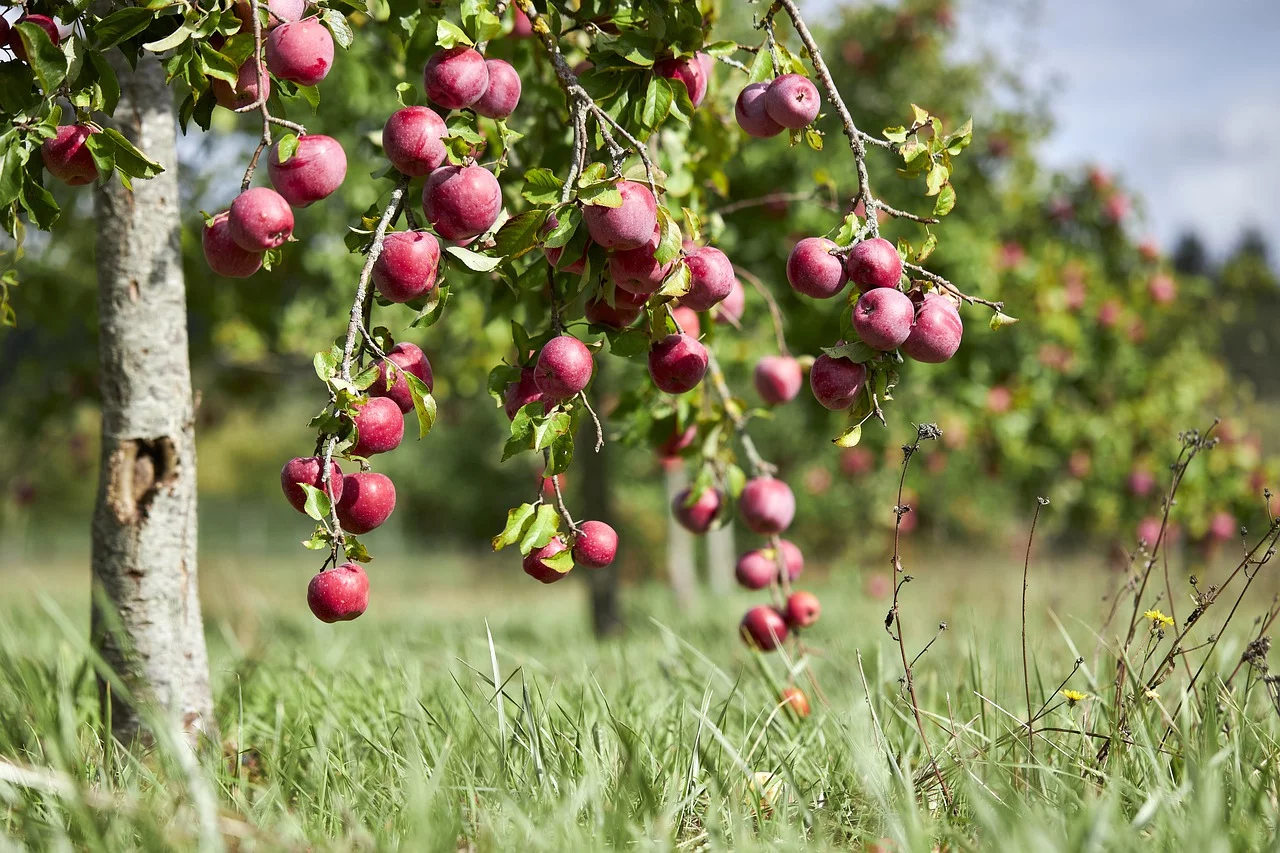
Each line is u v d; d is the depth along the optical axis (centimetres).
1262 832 204
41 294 641
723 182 375
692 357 244
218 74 222
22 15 228
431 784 212
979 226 792
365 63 503
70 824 208
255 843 201
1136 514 812
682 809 230
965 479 1073
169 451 301
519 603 1323
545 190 219
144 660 291
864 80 848
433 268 216
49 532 2434
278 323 775
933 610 680
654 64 260
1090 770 229
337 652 441
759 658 339
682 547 1249
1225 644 341
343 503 215
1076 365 817
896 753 262
